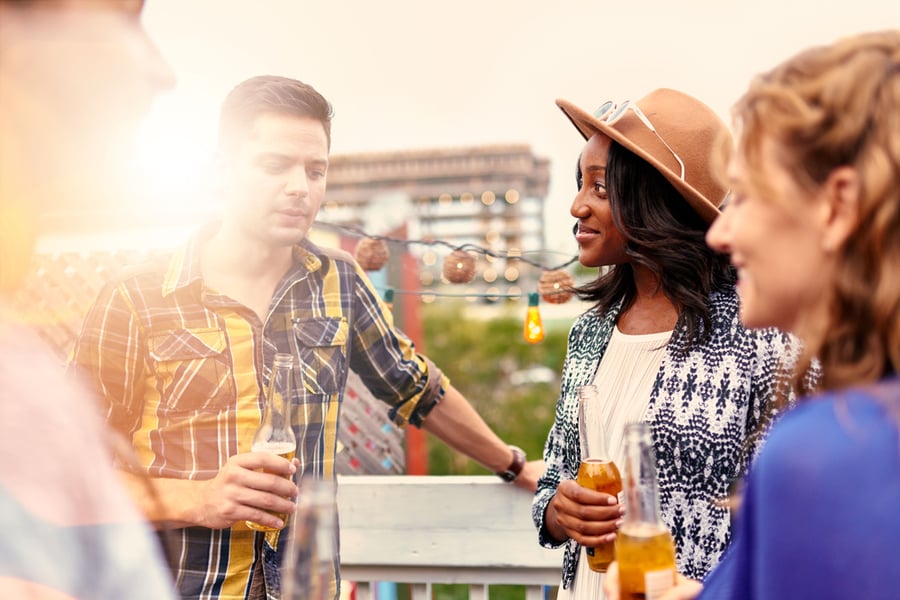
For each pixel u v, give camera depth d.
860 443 0.62
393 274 3.13
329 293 1.76
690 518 1.47
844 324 0.70
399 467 2.73
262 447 1.44
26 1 0.54
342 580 2.30
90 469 0.55
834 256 0.71
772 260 0.74
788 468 0.64
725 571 0.78
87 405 0.59
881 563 0.59
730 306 1.55
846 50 0.74
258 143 1.58
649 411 1.52
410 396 1.91
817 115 0.70
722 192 1.64
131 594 0.55
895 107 0.68
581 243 1.70
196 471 1.57
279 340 1.66
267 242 1.63
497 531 2.18
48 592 0.50
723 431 1.46
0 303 0.58
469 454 2.04
